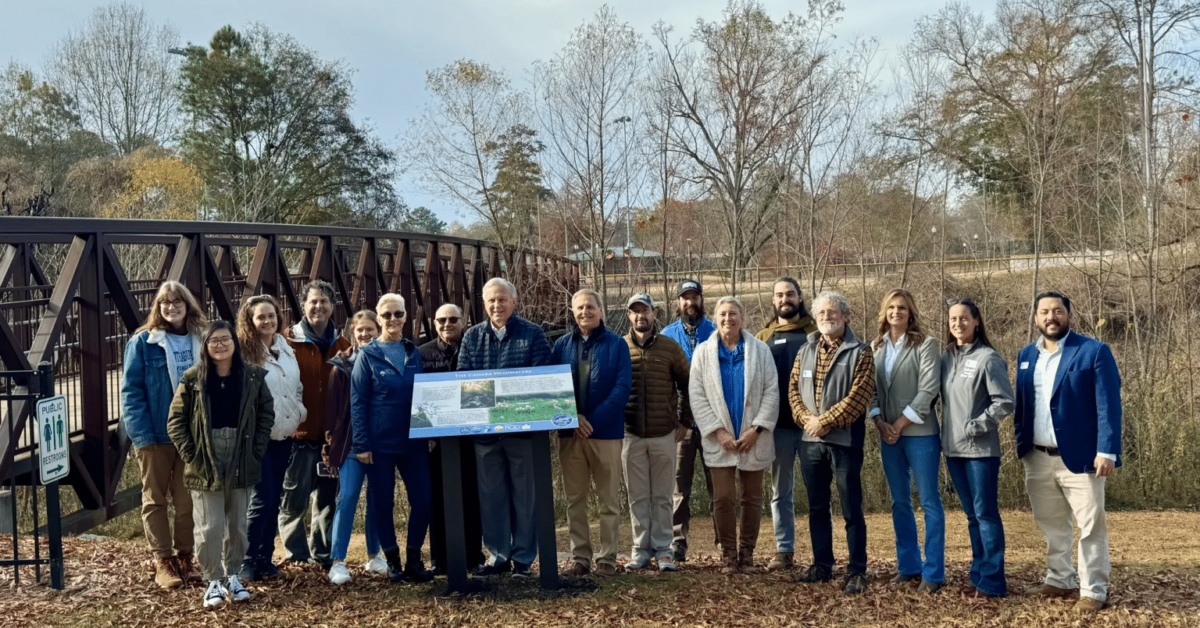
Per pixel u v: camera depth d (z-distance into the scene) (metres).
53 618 4.56
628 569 5.62
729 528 5.61
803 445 5.31
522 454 5.34
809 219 17.95
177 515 5.11
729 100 14.98
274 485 5.31
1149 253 15.49
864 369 5.04
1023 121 19.80
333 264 9.45
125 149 35.97
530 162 17.70
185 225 6.68
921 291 17.55
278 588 5.12
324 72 33.25
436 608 4.79
